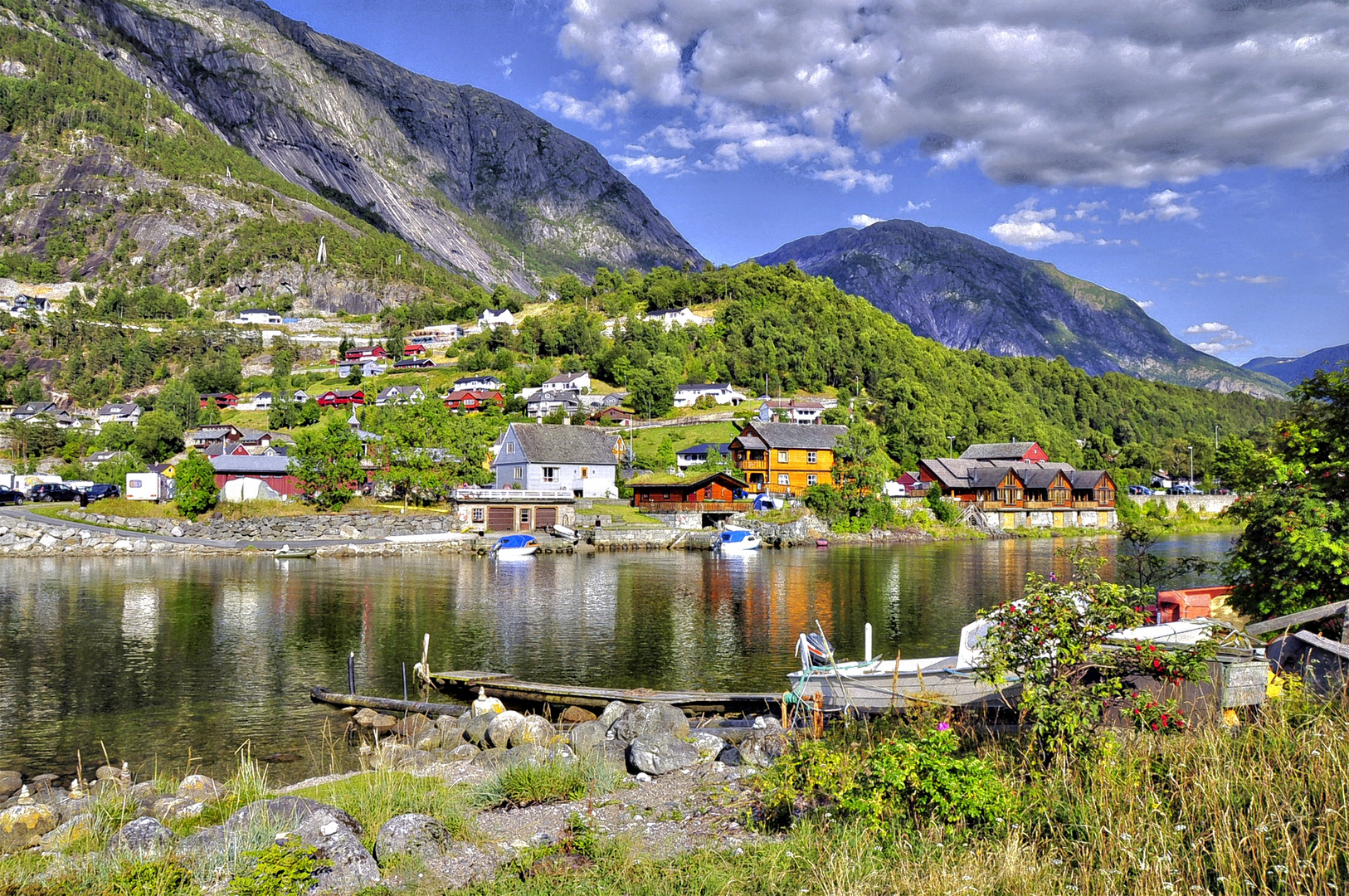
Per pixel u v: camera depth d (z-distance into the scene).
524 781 14.49
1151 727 12.27
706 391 183.38
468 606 46.06
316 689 26.75
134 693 27.05
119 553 77.00
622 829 12.57
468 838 12.41
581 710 23.80
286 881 10.40
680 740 17.16
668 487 99.75
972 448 146.38
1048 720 11.88
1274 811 9.59
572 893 10.10
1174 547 88.19
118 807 14.19
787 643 35.16
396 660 32.00
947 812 10.80
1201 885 8.62
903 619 41.59
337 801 14.05
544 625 39.81
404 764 17.86
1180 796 10.27
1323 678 13.92
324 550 76.38
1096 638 12.19
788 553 83.81
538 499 90.38
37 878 10.89
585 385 189.75
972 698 17.31
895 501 110.06
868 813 11.04
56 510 86.19
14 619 41.50
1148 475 184.25
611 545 86.75
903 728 14.69
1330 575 18.34
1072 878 9.32
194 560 73.31
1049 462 143.12
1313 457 20.38
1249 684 13.14
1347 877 8.45
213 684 28.30
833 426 118.94
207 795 15.59
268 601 47.59
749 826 12.27
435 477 94.38
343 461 89.69
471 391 182.62
